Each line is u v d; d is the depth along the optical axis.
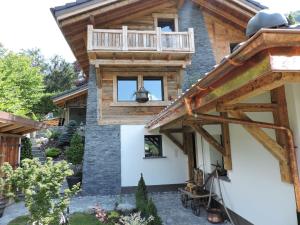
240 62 1.97
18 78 16.05
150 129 8.80
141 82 10.26
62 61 34.09
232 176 5.44
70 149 11.07
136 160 9.62
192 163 9.13
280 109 3.45
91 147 9.48
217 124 6.52
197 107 3.21
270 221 4.02
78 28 9.79
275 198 3.88
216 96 2.65
